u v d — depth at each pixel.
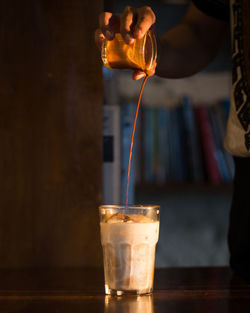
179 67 1.18
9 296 0.90
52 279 1.02
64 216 1.13
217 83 1.96
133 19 0.91
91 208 1.13
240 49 1.00
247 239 1.01
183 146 1.66
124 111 1.68
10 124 1.13
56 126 1.14
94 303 0.85
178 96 1.96
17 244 1.13
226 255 1.88
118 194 1.22
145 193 1.89
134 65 0.95
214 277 1.03
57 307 0.84
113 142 1.22
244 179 1.03
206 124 1.69
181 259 1.88
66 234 1.13
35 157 1.13
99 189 1.13
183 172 1.63
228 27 1.23
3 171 1.13
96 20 1.14
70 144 1.14
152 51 0.96
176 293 0.91
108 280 0.90
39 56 1.14
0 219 1.13
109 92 1.44
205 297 0.88
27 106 1.14
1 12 1.14
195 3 1.12
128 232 0.88
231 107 1.02
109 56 0.95
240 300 0.86
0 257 1.13
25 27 1.14
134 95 1.95
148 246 0.89
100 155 1.14
